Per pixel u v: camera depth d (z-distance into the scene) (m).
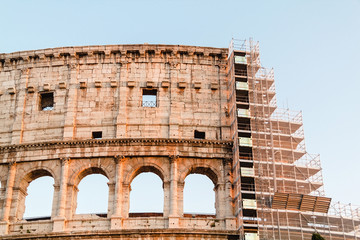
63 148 69.06
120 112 71.06
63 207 65.81
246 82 72.38
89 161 68.50
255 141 71.19
